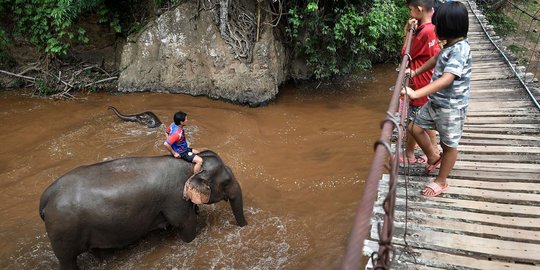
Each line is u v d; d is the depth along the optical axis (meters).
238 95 9.63
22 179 6.57
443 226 3.77
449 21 3.52
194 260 5.06
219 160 5.25
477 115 6.38
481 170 4.70
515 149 5.16
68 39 10.44
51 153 7.32
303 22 9.64
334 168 7.00
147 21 10.27
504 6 18.16
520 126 5.88
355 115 9.25
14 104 9.48
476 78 8.05
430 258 3.41
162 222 5.11
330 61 10.24
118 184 4.57
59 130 8.20
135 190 4.62
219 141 7.82
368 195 1.58
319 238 5.34
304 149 7.71
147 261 5.06
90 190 4.44
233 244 5.30
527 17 18.92
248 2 9.57
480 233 3.66
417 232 3.71
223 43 9.55
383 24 9.88
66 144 7.60
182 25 9.80
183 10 9.78
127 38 10.34
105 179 4.58
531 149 5.15
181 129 5.17
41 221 5.65
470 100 7.01
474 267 3.28
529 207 3.99
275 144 7.89
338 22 9.61
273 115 9.17
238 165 7.06
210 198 5.13
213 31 9.61
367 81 11.58
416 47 4.63
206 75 9.87
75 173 4.60
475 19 12.81
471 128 5.92
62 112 9.07
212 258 5.09
